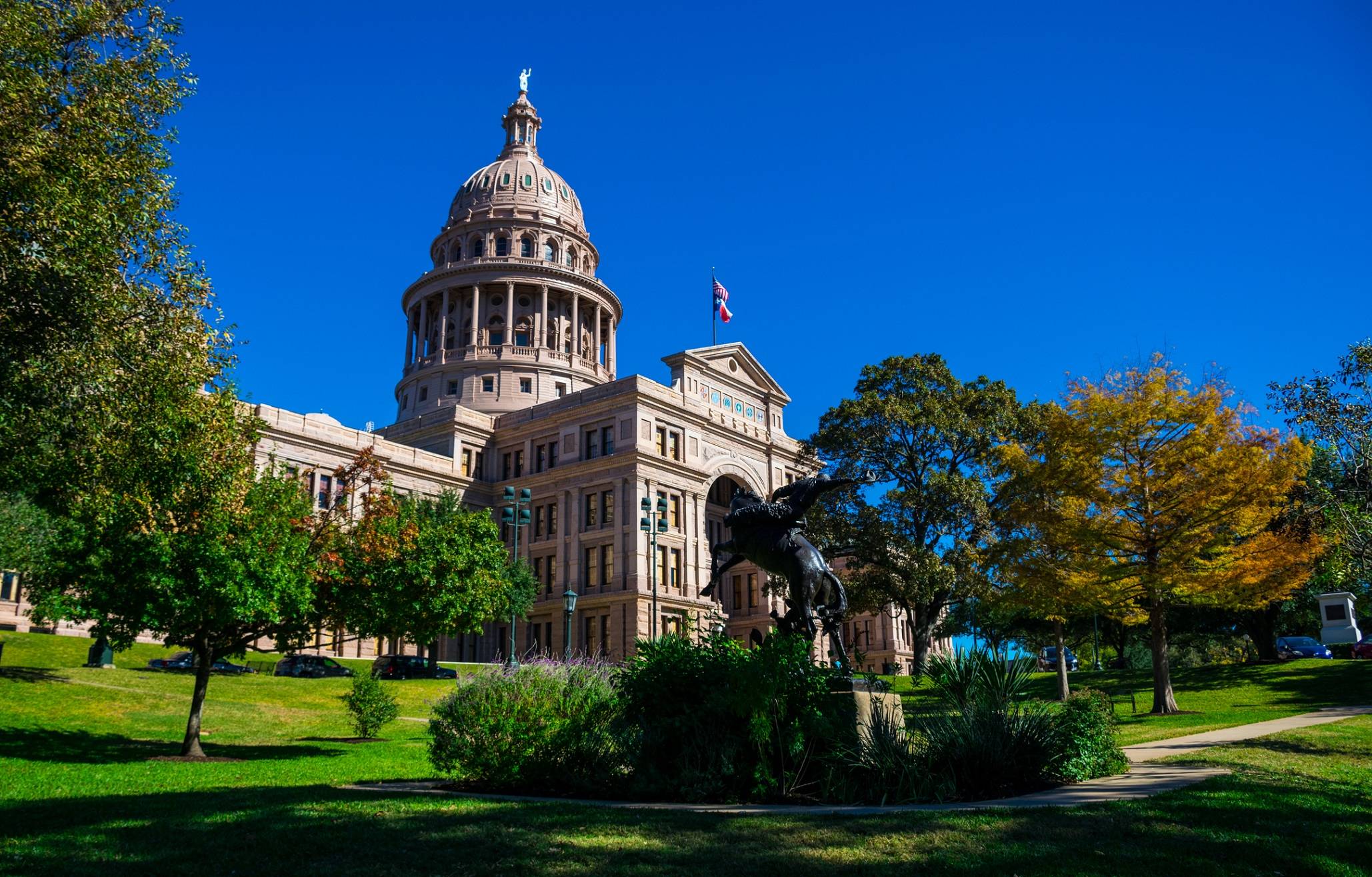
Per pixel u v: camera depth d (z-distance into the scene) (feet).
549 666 55.52
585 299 348.18
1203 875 29.45
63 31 63.77
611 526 249.34
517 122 393.50
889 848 31.37
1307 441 105.29
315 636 94.63
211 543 76.23
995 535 158.92
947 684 53.62
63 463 70.13
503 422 289.33
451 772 52.90
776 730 46.60
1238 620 192.85
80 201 59.62
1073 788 45.60
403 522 97.35
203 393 83.20
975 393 169.68
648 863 29.63
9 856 30.22
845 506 168.45
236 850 31.19
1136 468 110.52
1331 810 38.99
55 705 99.04
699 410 273.95
